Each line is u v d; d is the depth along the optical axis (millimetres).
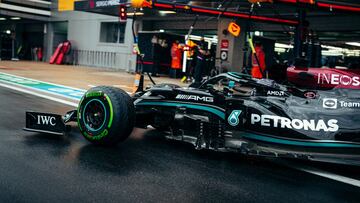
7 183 3281
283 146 4199
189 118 4730
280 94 4488
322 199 3312
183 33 23391
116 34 25688
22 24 34781
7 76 14672
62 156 4180
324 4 6992
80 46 28266
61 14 29688
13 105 7738
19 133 5184
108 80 15836
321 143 3992
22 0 28859
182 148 4910
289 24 8344
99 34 26453
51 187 3254
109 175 3646
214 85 5258
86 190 3234
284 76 5223
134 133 5703
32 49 33188
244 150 4230
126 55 24047
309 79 4543
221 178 3750
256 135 4359
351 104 4016
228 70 18188
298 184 3678
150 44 21234
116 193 3209
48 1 30484
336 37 19688
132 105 4605
